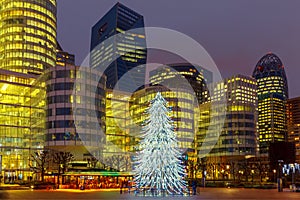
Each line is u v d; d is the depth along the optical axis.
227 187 106.50
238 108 190.00
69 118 122.44
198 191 73.31
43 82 135.12
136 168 59.19
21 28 183.00
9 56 179.38
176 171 58.84
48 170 120.88
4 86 145.00
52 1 198.25
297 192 74.88
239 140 186.38
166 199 51.59
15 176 138.25
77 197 57.06
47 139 123.62
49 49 190.50
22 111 147.00
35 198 55.19
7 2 186.12
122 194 65.12
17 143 142.88
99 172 96.69
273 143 80.00
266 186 95.00
